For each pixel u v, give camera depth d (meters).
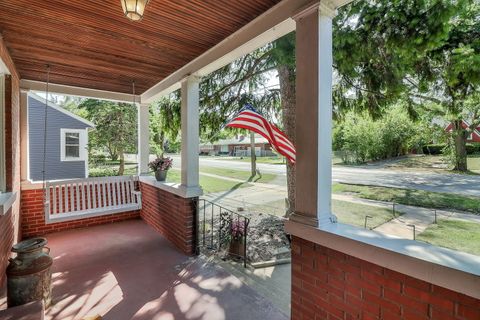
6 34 2.62
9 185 3.14
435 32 2.34
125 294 2.52
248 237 4.39
